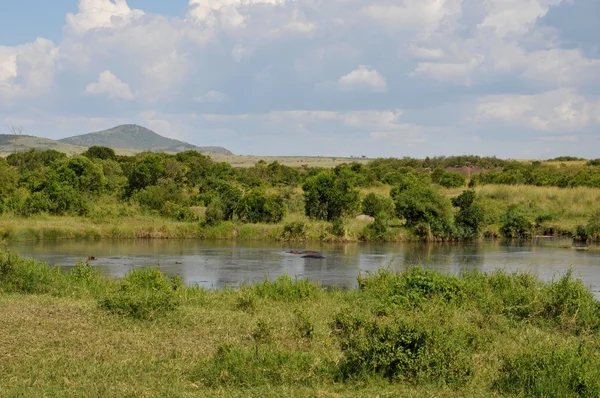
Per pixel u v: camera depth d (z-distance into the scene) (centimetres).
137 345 988
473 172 8412
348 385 839
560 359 864
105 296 1320
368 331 956
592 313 1308
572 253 3089
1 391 766
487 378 877
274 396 779
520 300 1389
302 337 1075
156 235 3597
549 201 4869
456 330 1009
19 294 1427
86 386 796
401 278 1555
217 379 845
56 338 999
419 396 789
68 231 3444
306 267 2500
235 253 2952
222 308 1374
